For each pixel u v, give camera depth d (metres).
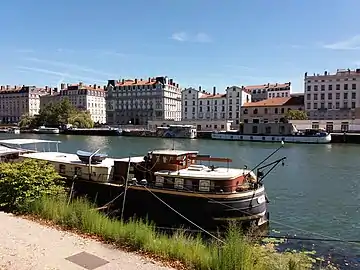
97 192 19.41
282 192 27.88
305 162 47.03
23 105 192.38
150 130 118.00
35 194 14.25
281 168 41.22
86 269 8.48
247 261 8.92
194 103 147.38
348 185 30.73
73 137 108.00
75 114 133.25
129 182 18.70
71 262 8.85
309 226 19.39
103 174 19.70
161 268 8.74
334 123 93.12
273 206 23.64
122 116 162.75
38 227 11.60
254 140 92.75
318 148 69.62
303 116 104.94
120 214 18.27
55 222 12.24
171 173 18.11
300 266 10.13
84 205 13.44
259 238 15.95
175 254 9.58
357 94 111.69
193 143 85.62
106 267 8.63
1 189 14.21
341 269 13.43
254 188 17.47
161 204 17.47
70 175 20.83
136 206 18.05
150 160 19.34
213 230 16.59
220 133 100.62
